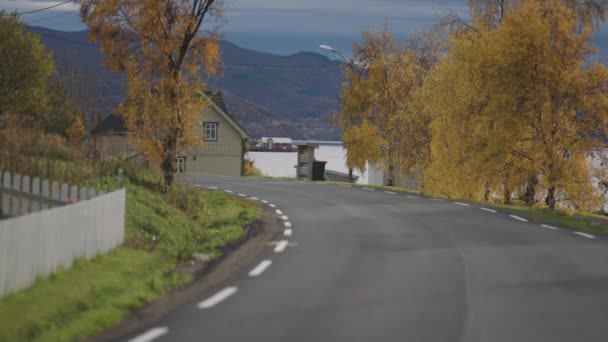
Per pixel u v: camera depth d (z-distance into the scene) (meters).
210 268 22.05
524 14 45.69
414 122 75.94
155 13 39.66
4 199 25.94
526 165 46.44
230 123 114.31
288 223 35.34
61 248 18.81
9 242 15.79
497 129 46.97
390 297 17.64
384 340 13.50
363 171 83.31
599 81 45.41
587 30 45.41
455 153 53.50
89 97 158.38
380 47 82.25
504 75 45.75
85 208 20.55
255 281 19.81
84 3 41.12
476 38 51.34
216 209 42.38
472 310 16.20
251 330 14.25
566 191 46.06
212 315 15.62
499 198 53.12
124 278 19.27
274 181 73.75
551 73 44.78
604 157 46.03
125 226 26.67
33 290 16.59
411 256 24.45
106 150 39.62
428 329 14.38
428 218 37.41
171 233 28.72
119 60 41.47
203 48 41.75
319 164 97.94
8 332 13.50
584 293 18.22
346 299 17.38
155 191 37.22
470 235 30.28
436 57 81.00
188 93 41.50
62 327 14.37
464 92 53.41
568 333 14.20
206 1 41.06
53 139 35.56
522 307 16.56
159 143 40.34
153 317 15.49
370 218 37.53
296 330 14.27
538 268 22.00
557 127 46.06
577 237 29.70
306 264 22.80
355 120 84.75
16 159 28.36
